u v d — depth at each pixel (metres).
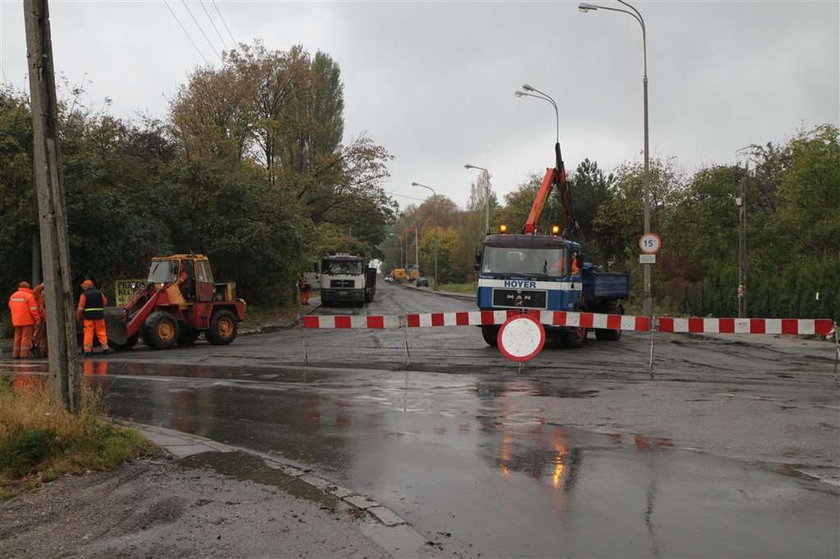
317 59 53.47
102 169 23.34
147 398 10.30
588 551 4.51
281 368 13.74
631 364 14.33
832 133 24.98
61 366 6.69
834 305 20.23
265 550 4.46
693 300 28.80
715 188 29.98
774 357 15.84
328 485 5.88
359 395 10.46
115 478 5.88
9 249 21.39
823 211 24.92
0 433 6.09
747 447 7.16
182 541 4.57
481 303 17.61
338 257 42.69
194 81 36.03
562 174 21.98
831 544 4.61
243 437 7.81
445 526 4.97
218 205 28.98
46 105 6.53
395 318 14.76
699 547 4.56
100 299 16.59
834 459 6.71
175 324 18.23
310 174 40.34
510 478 6.13
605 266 40.44
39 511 5.06
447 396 10.33
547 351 17.02
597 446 7.23
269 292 34.94
